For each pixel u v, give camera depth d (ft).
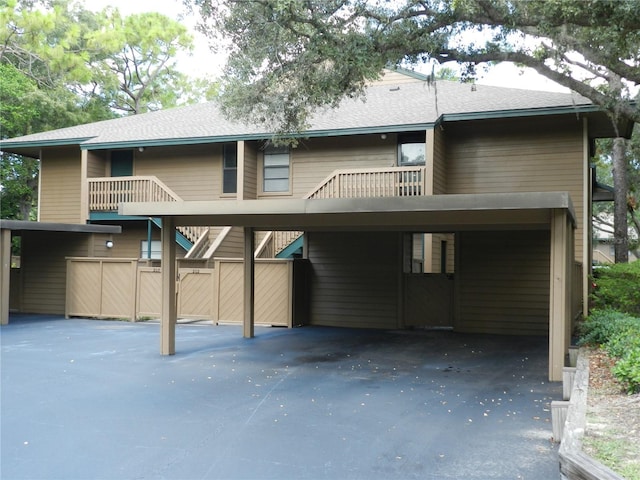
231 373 27.63
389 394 23.53
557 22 29.91
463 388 24.75
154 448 16.46
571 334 32.42
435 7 32.86
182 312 48.75
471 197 24.94
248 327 39.93
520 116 41.60
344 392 23.85
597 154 80.79
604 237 119.14
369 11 33.37
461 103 47.09
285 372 28.02
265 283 46.57
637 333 25.02
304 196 51.80
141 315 48.60
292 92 36.47
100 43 93.09
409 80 60.23
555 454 15.97
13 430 18.11
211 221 33.35
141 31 116.26
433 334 43.04
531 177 44.09
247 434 17.88
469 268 44.45
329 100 35.86
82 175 56.08
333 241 48.57
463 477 14.28
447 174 46.60
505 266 43.57
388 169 43.83
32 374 26.99
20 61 87.10
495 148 45.32
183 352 33.58
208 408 21.06
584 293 41.45
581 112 40.22
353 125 46.26
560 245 25.93
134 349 34.45
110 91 110.22
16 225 45.62
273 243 52.75
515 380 26.50
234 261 47.21
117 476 14.30
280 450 16.35
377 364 30.45
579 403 17.04
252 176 53.21
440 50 34.35
